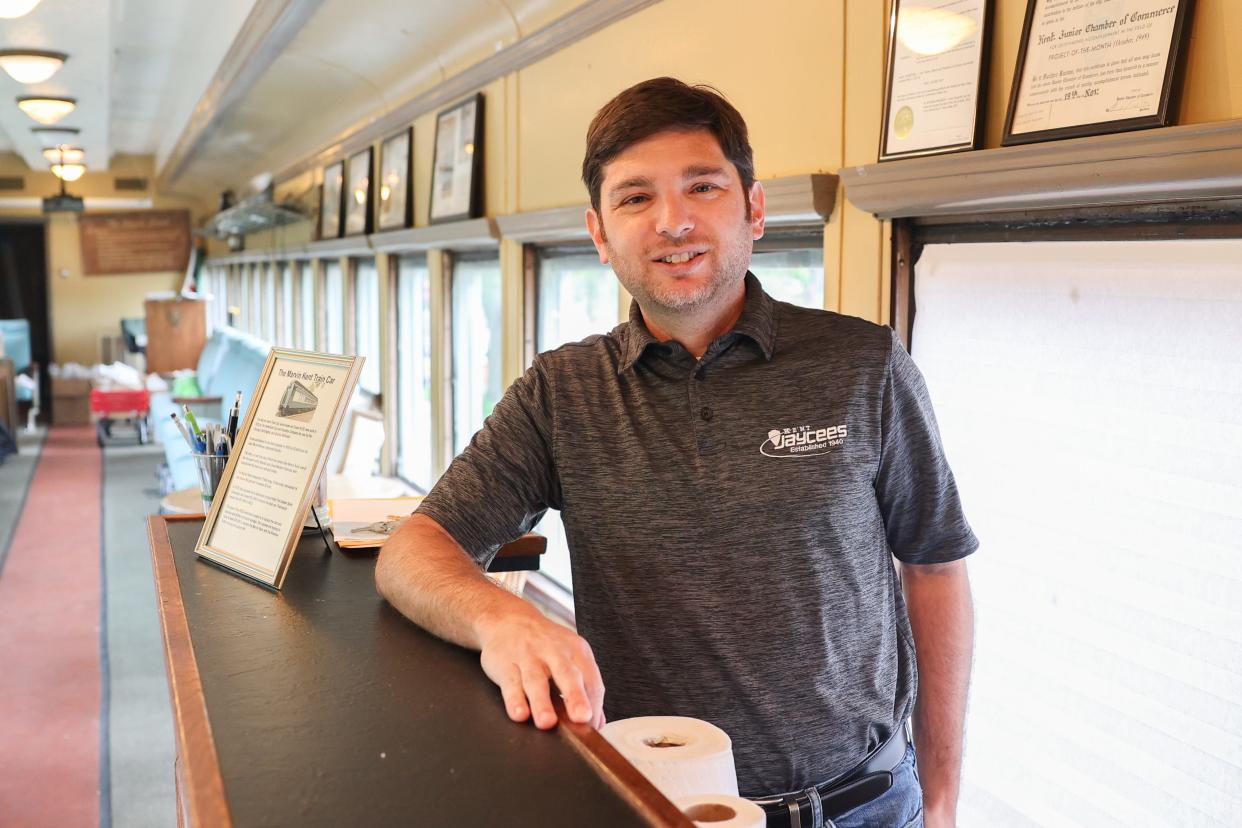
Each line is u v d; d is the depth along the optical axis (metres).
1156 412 1.92
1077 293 2.05
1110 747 2.05
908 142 2.25
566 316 4.47
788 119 2.70
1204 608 1.87
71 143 11.55
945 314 2.35
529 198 4.35
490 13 4.34
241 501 1.72
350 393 1.63
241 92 7.05
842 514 1.48
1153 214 1.88
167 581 1.62
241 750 1.00
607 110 1.50
